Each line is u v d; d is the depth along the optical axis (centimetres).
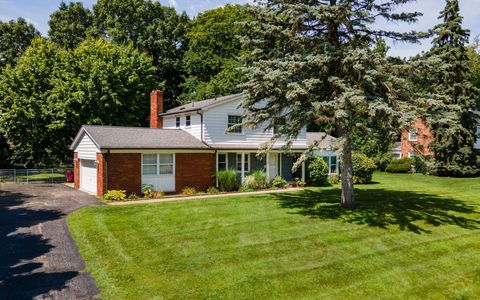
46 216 1390
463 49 3120
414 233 1172
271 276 820
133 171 1917
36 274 827
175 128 2542
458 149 3148
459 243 1083
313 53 1380
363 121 1359
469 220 1357
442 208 1571
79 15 3962
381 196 1912
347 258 942
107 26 3819
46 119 2809
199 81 3981
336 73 1412
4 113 2714
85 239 1077
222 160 2341
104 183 1827
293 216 1388
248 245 1029
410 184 2577
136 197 1830
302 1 1428
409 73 1359
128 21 3834
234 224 1254
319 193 2058
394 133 1283
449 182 2719
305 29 1474
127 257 932
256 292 743
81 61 2988
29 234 1141
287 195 1966
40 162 3278
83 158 2194
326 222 1294
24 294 725
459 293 765
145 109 3347
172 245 1024
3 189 2256
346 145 1343
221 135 2298
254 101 1514
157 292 739
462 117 3111
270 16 1416
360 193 2048
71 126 2872
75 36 3856
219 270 849
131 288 757
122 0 3812
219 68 3941
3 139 3466
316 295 738
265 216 1384
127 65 3173
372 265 901
